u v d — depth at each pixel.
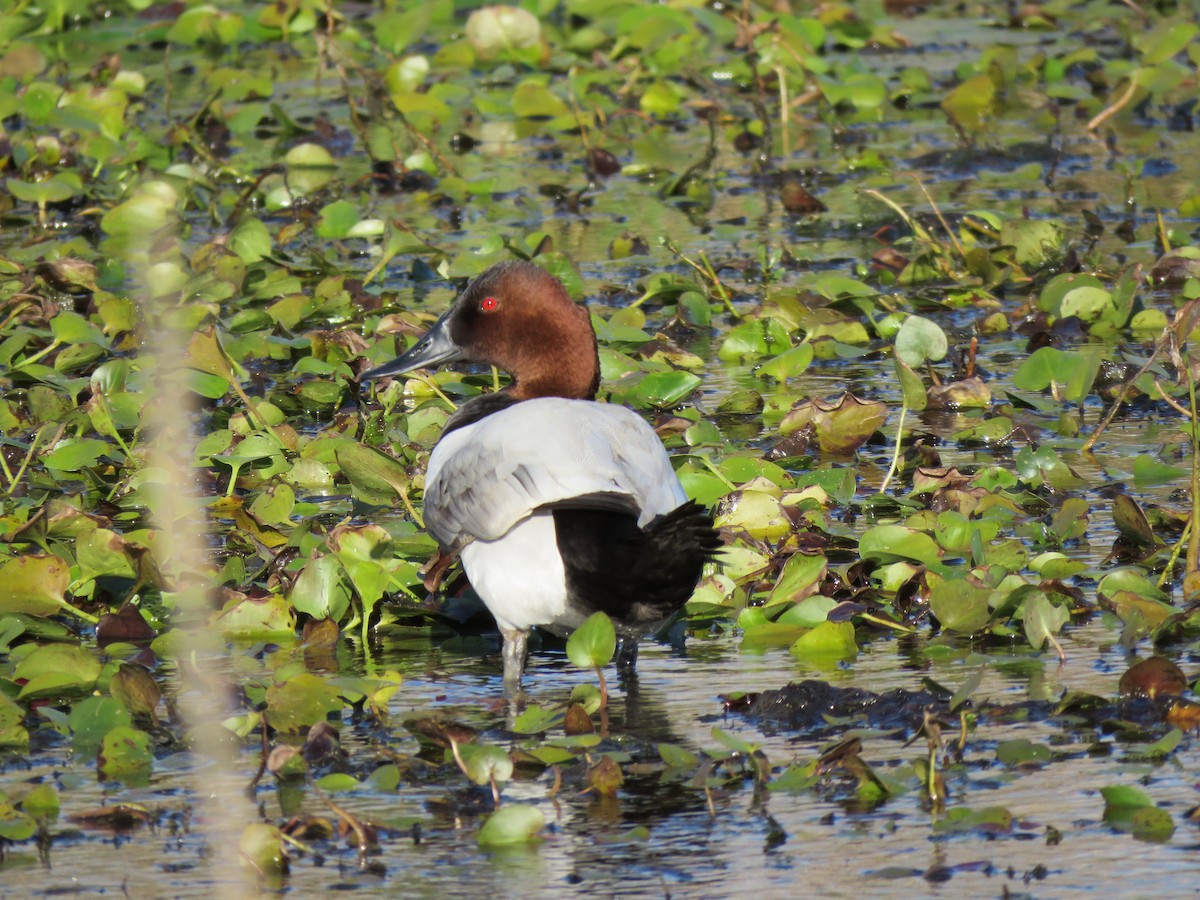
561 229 17.16
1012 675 7.94
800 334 13.80
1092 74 21.58
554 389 9.53
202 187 18.31
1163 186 17.62
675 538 7.25
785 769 7.01
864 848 6.29
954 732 7.29
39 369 12.62
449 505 8.02
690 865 6.22
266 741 7.36
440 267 15.31
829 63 22.64
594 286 15.15
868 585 9.02
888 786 6.64
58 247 16.20
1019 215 16.77
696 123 21.61
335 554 8.89
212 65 23.80
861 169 19.03
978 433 11.44
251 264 15.32
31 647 8.50
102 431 11.37
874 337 14.16
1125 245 15.75
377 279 15.75
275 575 9.29
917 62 23.38
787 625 8.62
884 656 8.30
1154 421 11.77
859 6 26.39
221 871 6.32
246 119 19.98
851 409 11.08
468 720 7.75
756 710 7.66
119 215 16.70
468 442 8.08
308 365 12.77
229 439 11.13
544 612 7.76
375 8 26.20
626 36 22.72
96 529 9.10
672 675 8.20
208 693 8.06
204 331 11.04
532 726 7.40
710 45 24.59
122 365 12.23
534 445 7.74
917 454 11.09
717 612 8.93
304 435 11.92
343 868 6.32
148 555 8.70
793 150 20.03
